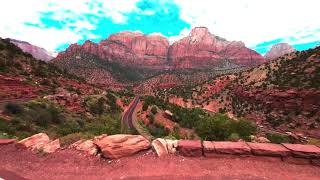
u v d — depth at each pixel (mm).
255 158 6707
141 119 84125
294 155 6488
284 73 119312
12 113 32844
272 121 94625
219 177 5625
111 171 6250
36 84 66562
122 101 131250
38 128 30438
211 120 29516
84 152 7660
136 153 7434
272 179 5527
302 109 89750
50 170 6480
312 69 103000
